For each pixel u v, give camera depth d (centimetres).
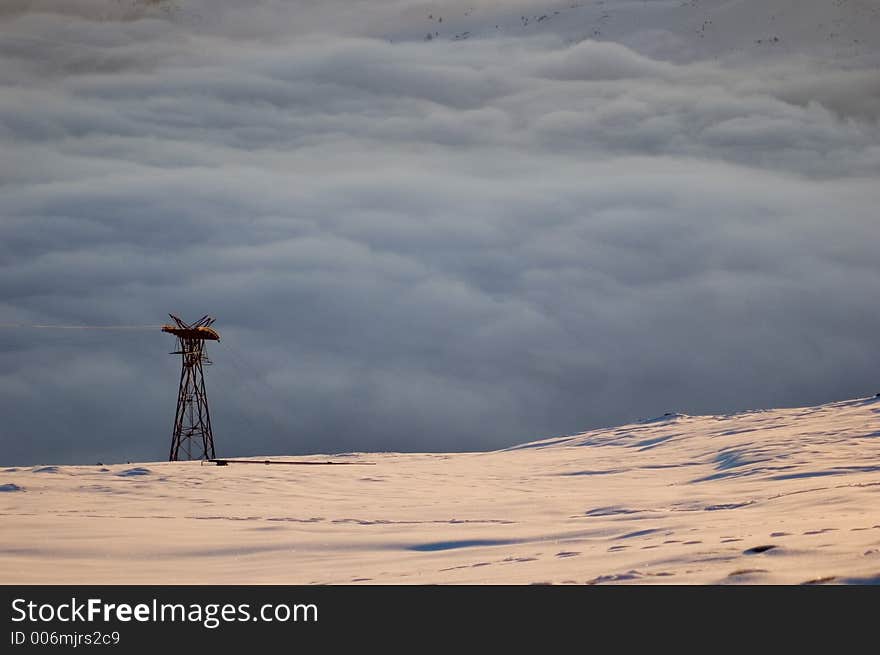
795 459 9081
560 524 4778
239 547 4488
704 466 10262
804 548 2391
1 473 8588
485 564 3312
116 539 4775
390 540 4481
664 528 3862
